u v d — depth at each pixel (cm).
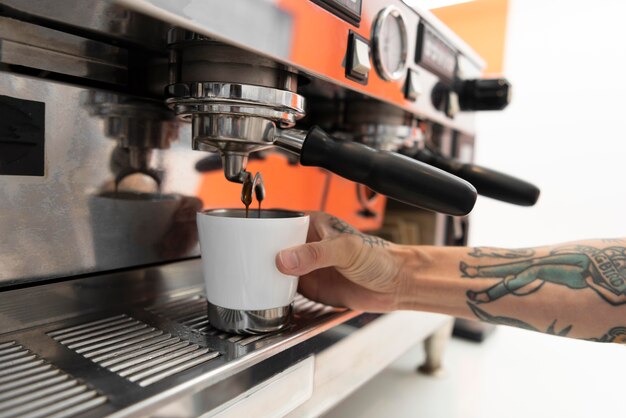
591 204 103
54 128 34
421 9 48
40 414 23
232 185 49
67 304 37
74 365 29
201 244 34
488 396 65
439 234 74
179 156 44
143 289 42
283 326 35
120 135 39
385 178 32
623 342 40
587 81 101
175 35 29
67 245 36
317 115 57
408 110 49
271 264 32
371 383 68
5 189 32
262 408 31
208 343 32
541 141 107
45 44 33
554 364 77
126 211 40
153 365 29
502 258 45
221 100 30
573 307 40
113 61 37
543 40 104
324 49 34
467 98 68
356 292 43
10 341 32
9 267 33
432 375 71
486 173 49
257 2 27
